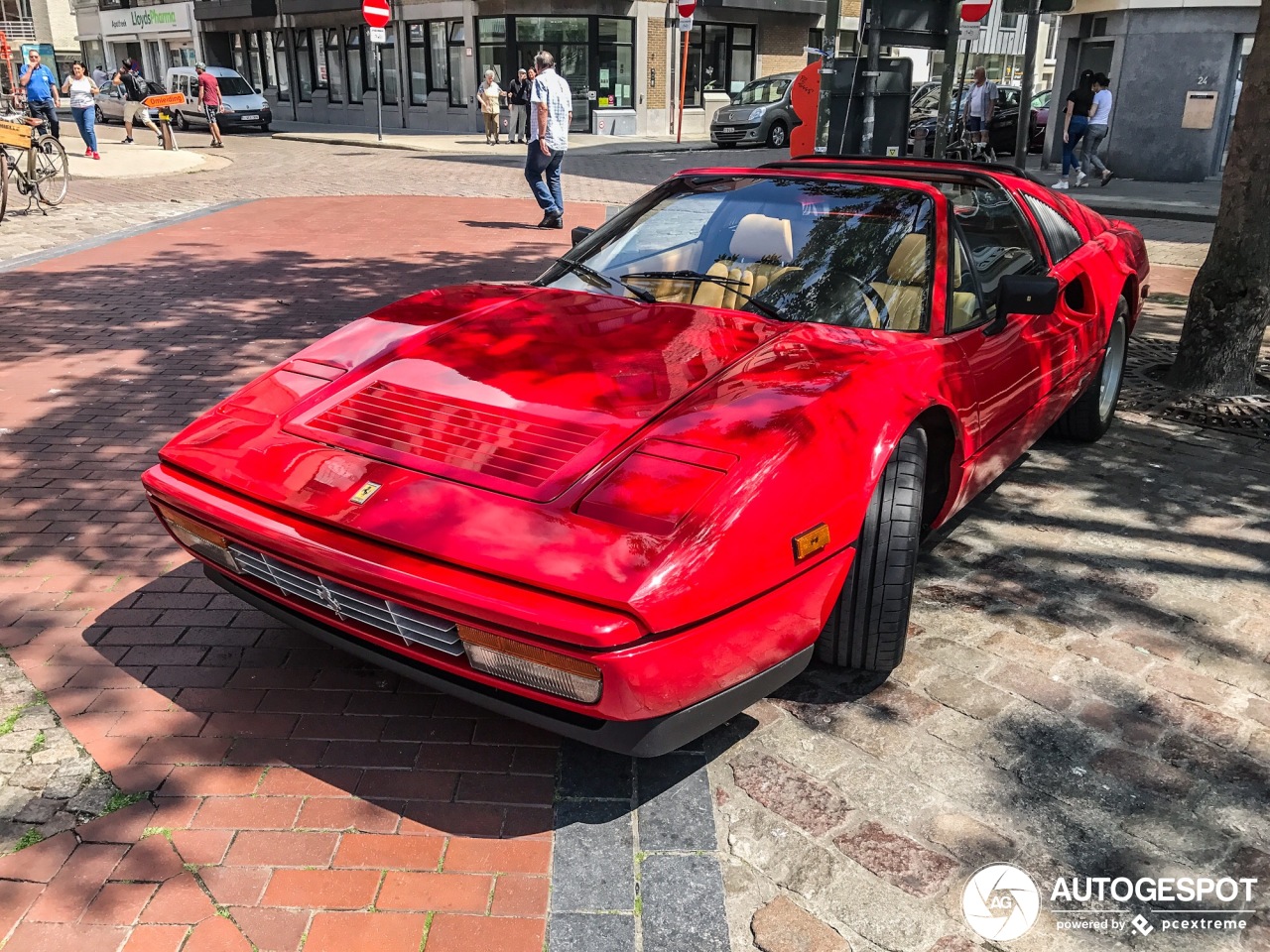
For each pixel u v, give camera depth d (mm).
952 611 3443
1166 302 8680
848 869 2320
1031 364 3658
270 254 10008
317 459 2584
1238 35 16469
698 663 2207
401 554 2285
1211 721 2855
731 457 2348
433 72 30781
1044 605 3488
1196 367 5875
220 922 2131
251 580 2719
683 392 2662
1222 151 17469
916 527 2750
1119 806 2521
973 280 3533
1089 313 4336
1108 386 5055
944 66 9750
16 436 5062
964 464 3162
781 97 24703
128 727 2770
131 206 13117
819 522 2424
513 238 11133
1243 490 4535
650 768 2654
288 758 2660
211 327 7250
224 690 2955
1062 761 2684
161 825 2402
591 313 3256
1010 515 4234
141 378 6074
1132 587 3619
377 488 2422
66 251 10023
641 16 28719
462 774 2615
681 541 2160
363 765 2643
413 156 21750
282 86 37781
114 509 4227
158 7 42250
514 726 2824
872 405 2666
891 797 2549
